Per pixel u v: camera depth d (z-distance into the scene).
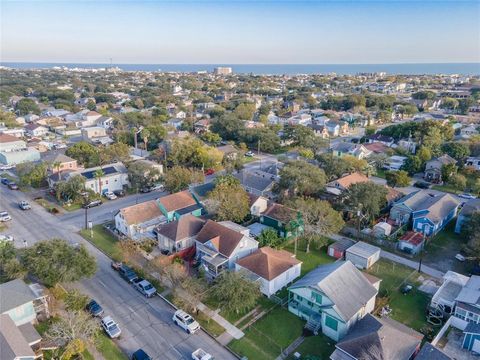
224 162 90.00
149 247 51.78
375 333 31.14
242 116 152.12
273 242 50.62
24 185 77.62
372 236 54.38
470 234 51.59
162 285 43.62
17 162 93.31
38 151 97.88
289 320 37.88
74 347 31.08
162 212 59.16
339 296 35.69
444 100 186.25
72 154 87.50
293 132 112.81
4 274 41.09
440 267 47.88
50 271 38.19
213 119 137.62
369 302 37.62
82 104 192.88
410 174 85.56
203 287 40.44
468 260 48.88
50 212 64.81
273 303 40.50
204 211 61.94
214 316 38.34
